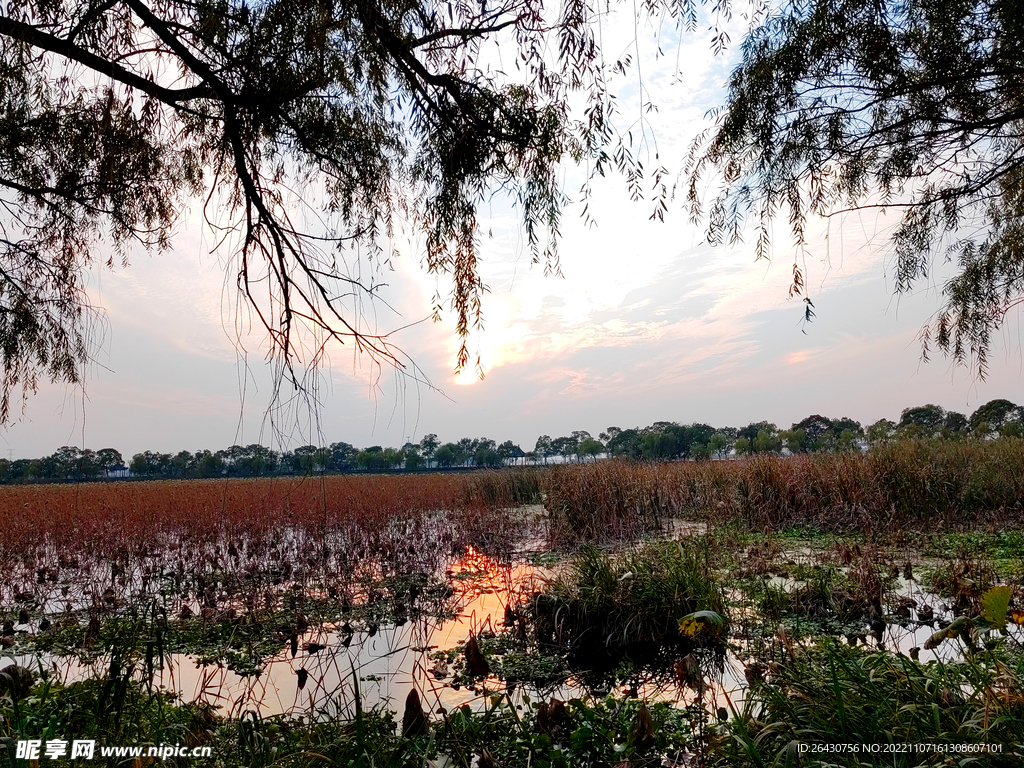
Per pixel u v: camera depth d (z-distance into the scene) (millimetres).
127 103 3812
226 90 3232
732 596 6391
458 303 3729
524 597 6656
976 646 4441
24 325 4418
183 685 4707
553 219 3678
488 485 16703
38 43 3006
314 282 3480
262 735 3309
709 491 12750
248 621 6305
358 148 3852
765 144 3533
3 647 5754
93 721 3229
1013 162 3641
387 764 2979
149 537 10594
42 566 9125
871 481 10562
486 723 3631
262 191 3596
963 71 3164
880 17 3082
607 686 4625
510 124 3416
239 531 11172
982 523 9664
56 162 4137
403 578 8148
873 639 5102
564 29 3094
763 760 2848
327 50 3094
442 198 3670
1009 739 2557
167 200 4344
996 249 4238
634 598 5574
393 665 5090
